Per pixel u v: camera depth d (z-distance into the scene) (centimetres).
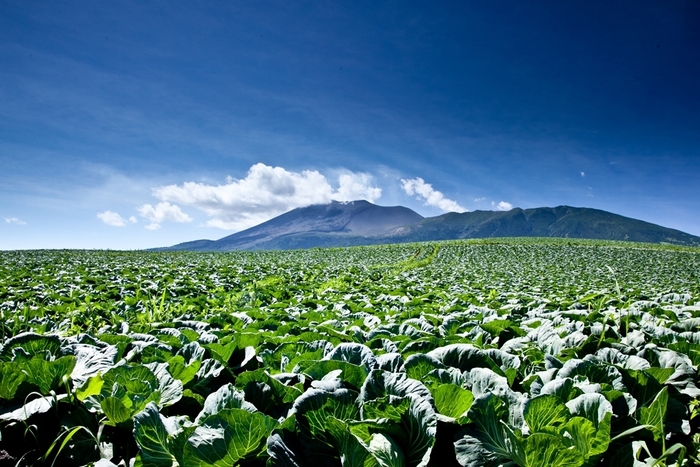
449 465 169
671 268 3189
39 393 203
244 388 209
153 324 435
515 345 320
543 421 175
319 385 197
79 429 189
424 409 166
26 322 450
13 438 189
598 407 182
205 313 642
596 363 247
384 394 189
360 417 175
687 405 228
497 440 161
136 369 221
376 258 3769
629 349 295
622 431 186
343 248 5153
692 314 496
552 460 149
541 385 220
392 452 151
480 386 207
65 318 589
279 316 480
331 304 635
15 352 252
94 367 247
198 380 242
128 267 1850
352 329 371
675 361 262
